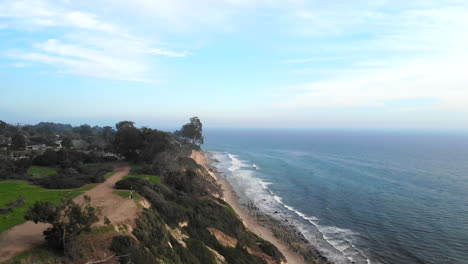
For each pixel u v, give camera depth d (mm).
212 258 26203
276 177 90000
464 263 35938
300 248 39781
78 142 84938
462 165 115250
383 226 48344
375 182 82188
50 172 45344
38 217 16078
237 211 53781
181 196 37594
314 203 61562
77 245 17000
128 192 30578
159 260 20266
